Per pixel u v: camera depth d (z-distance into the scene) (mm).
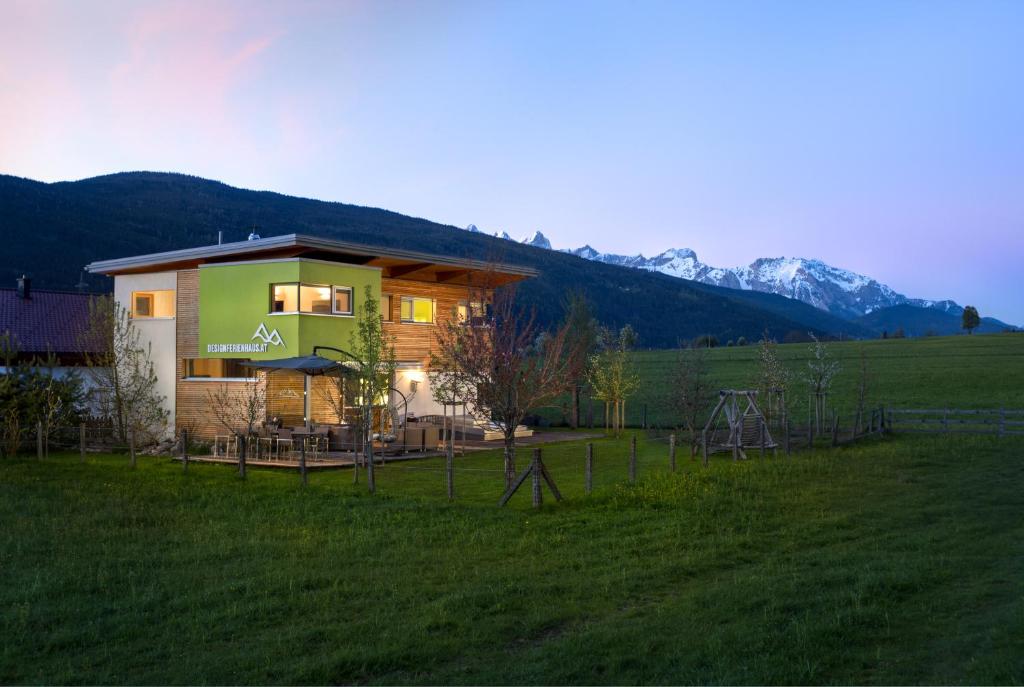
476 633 8367
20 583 10367
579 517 14469
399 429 27406
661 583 10266
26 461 23297
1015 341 76312
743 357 71688
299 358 24578
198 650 8039
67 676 7309
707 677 6996
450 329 18781
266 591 9883
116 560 11500
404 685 7090
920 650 7426
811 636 7812
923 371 54562
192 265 30359
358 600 9539
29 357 32312
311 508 15523
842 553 11484
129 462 23438
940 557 10891
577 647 7805
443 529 13523
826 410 40625
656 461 23875
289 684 7113
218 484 18578
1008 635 7457
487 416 17906
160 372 30891
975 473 19453
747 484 18047
